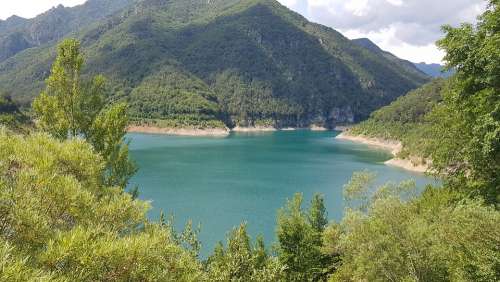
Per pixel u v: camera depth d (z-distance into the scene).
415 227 22.72
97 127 20.64
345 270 29.73
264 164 141.00
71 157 9.52
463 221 17.14
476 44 21.23
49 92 20.67
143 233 8.35
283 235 38.56
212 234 59.25
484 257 15.30
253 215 71.00
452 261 17.94
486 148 19.42
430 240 21.50
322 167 134.75
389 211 25.31
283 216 39.84
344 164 142.50
